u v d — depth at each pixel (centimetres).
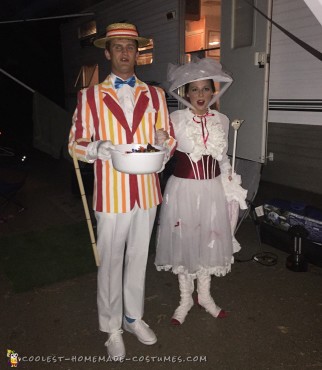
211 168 251
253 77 463
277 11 435
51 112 792
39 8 761
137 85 219
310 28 404
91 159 207
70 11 846
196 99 242
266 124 459
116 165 200
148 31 679
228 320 270
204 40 799
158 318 275
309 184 437
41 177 703
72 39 991
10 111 1283
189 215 248
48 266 354
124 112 213
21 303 296
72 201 549
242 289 310
